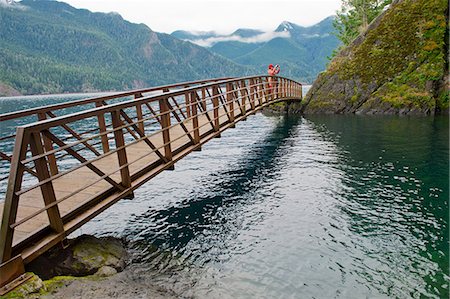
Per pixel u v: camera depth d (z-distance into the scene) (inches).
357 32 1801.2
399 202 341.7
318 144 638.5
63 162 541.0
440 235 275.3
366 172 442.3
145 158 312.7
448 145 557.0
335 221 305.6
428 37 1007.6
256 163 518.9
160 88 416.8
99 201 229.8
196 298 201.0
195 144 361.4
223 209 341.4
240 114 548.7
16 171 158.9
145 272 224.4
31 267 194.9
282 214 324.2
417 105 954.1
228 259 247.6
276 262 243.8
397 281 220.5
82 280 186.2
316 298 205.8
